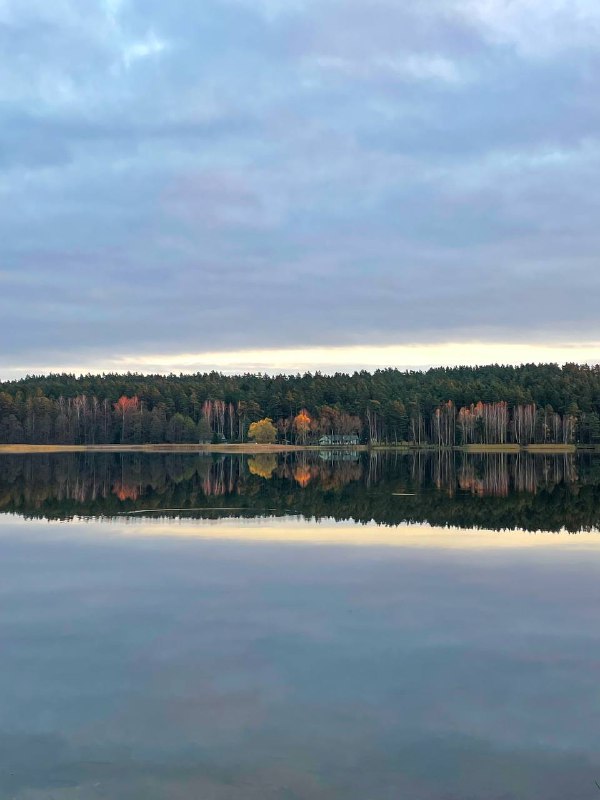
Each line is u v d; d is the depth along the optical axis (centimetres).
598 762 1021
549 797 938
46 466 7538
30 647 1482
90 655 1434
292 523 3073
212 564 2234
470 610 1730
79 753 1052
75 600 1834
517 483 5234
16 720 1155
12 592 1911
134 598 1848
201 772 999
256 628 1596
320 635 1546
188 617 1683
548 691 1253
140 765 1018
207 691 1259
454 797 938
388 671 1345
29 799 939
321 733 1105
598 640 1517
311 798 937
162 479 5678
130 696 1239
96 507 3656
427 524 3052
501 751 1051
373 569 2162
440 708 1188
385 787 960
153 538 2689
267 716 1161
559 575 2083
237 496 4225
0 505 3738
